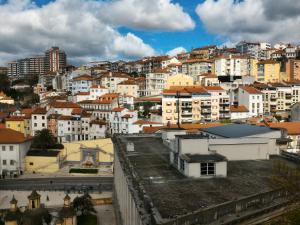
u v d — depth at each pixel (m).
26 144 101.38
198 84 182.25
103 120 136.75
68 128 129.62
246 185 33.00
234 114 139.75
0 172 96.06
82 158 104.38
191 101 135.12
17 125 125.81
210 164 36.25
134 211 28.33
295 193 28.34
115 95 157.38
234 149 45.62
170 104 133.50
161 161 44.81
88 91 189.12
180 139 38.94
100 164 104.00
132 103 157.62
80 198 64.25
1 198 73.88
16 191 79.12
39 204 61.47
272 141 49.22
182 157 37.66
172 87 148.00
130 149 52.34
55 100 174.25
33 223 55.44
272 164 42.66
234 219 23.94
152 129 103.94
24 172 98.56
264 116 138.88
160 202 27.98
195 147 38.97
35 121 129.38
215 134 54.78
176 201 28.22
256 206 26.59
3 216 59.31
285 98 158.62
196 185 33.19
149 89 192.75
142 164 43.19
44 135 105.94
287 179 30.61
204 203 27.67
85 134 130.75
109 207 68.75
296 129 91.06
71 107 141.62
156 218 22.70
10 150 96.81
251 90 147.62
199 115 136.25
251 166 41.56
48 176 94.12
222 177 36.09
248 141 45.84
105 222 60.44
